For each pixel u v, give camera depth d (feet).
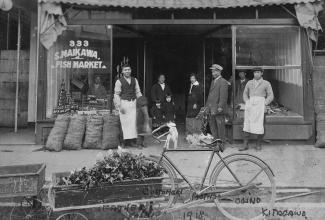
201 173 22.52
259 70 28.58
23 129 39.52
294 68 31.73
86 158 26.76
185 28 35.42
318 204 18.45
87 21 31.76
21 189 15.33
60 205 14.89
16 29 40.45
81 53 32.14
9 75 40.16
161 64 43.11
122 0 31.24
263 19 31.42
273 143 31.24
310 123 30.99
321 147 29.84
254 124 28.45
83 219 16.24
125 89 29.37
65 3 30.83
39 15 31.17
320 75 31.48
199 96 33.55
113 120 30.04
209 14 31.83
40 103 31.60
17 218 16.98
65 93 32.14
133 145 30.19
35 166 17.37
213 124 29.63
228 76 38.27
